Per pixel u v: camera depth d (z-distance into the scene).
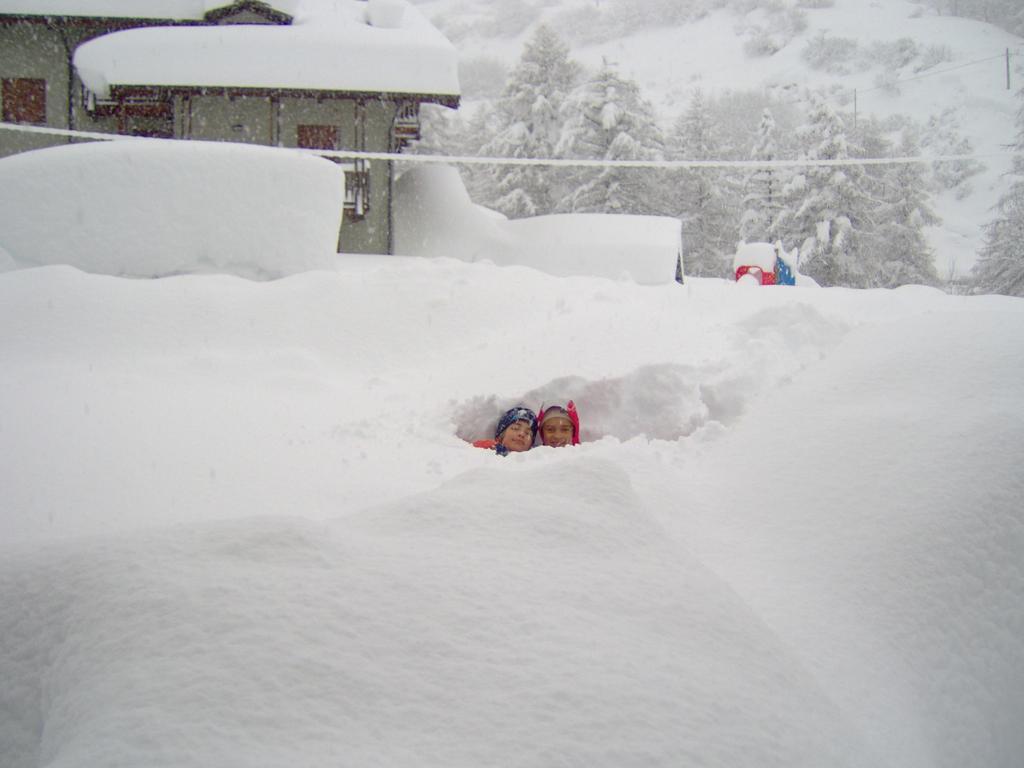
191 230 8.23
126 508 3.09
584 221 16.39
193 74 16.48
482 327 6.44
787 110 76.56
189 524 2.15
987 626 2.35
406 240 17.39
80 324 5.90
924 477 2.81
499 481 2.62
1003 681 2.23
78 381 4.93
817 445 3.20
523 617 1.79
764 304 7.22
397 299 6.72
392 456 3.89
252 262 8.41
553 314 6.64
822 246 32.25
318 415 4.60
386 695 1.51
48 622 1.80
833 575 2.50
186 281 6.79
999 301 7.17
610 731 1.46
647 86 112.19
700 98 39.50
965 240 54.53
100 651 1.63
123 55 16.64
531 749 1.41
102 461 3.59
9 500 3.15
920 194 35.09
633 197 31.00
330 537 2.06
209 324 6.12
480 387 5.07
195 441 3.94
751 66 112.31
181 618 1.69
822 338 5.66
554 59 33.00
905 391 3.53
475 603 1.82
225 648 1.59
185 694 1.47
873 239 32.91
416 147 34.56
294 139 17.80
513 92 33.25
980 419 3.08
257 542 1.99
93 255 8.01
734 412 4.75
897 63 98.69
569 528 2.26
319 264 8.67
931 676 2.19
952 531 2.57
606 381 4.91
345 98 17.09
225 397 4.83
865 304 7.18
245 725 1.41
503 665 1.62
